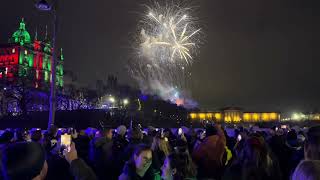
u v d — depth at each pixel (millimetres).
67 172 7504
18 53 165625
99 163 9438
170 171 6469
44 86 89875
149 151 6773
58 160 7613
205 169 7410
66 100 69250
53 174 7484
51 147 9734
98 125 37688
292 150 10094
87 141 11047
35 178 2922
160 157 9117
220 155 7516
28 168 2842
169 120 59062
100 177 9375
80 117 39281
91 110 40656
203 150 7488
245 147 6531
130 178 6609
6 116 44812
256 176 6254
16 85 70062
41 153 2988
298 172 2754
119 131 10977
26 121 42500
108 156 9445
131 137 10422
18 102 67688
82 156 10633
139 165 6684
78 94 77125
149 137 11445
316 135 4270
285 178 9758
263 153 6371
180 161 6449
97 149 9578
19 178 2814
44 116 42406
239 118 127000
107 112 40125
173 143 13484
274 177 6395
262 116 130000
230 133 20188
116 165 9242
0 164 2900
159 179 7582
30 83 80062
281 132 14594
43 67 177500
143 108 61031
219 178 7449
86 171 4516
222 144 7605
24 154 2865
